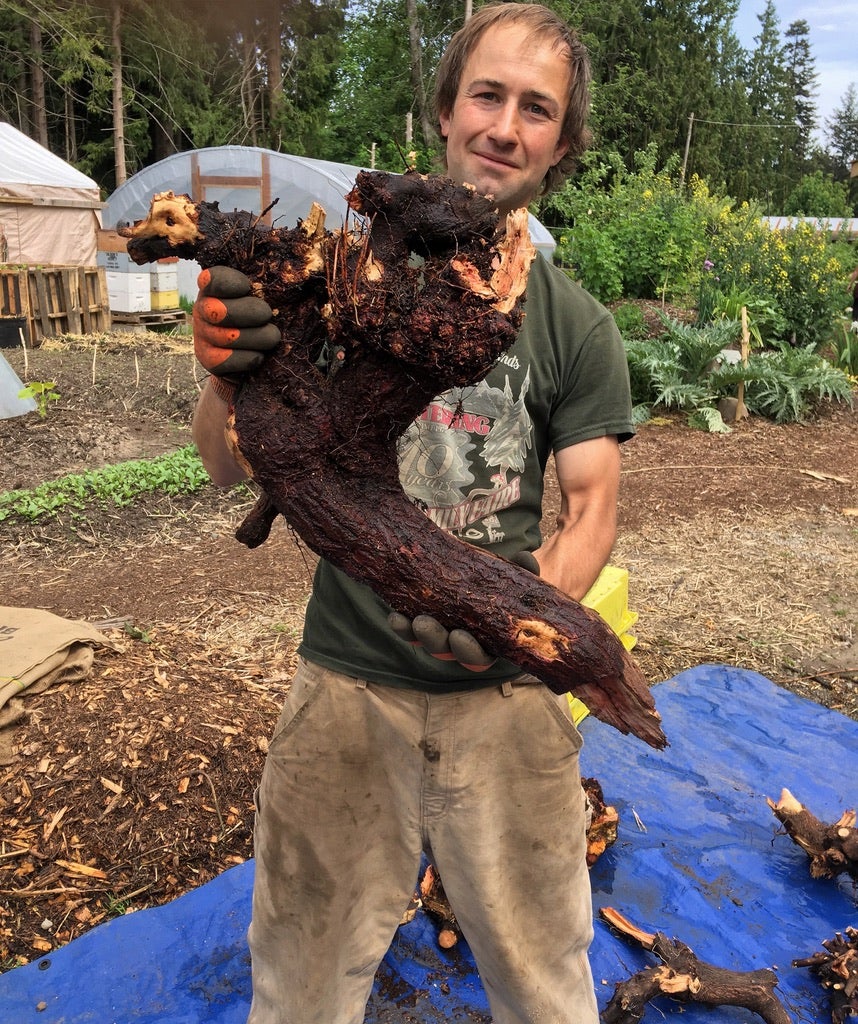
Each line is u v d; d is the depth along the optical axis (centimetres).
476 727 163
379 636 162
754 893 273
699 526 624
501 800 168
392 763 168
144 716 327
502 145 160
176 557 550
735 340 1038
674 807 312
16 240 1320
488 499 168
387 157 2833
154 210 126
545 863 173
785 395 937
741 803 315
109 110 2361
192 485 655
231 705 346
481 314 117
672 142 3897
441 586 133
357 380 129
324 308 128
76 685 341
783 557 568
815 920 263
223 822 297
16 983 234
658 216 1478
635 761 338
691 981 226
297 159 1338
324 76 2358
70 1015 226
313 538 137
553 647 132
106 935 249
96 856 280
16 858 275
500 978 178
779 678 414
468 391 162
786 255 1245
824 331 1204
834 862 269
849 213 4341
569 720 171
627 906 266
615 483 174
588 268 1428
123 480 649
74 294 1259
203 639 416
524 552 145
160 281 1415
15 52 2348
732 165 4862
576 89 167
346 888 173
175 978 237
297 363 133
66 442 773
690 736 354
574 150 187
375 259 123
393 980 239
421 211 120
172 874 279
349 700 165
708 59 4409
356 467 135
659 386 931
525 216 122
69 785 297
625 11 3684
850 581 531
